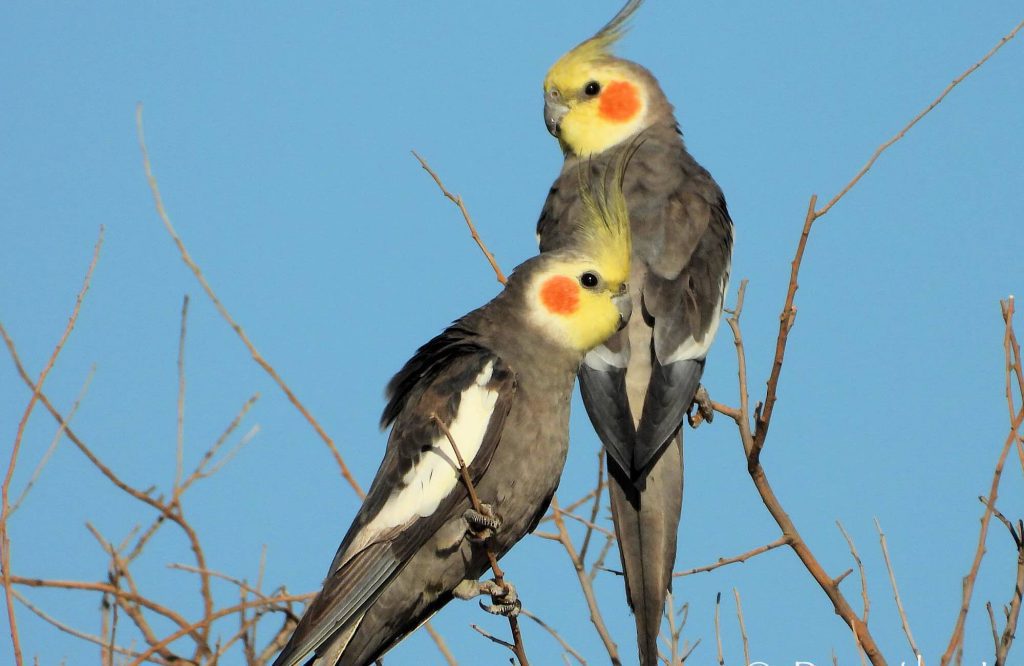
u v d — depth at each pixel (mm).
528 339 10109
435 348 10242
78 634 9227
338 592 9086
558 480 10219
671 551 10789
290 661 8656
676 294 11648
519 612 9656
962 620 7863
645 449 10633
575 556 9547
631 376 11375
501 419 9711
